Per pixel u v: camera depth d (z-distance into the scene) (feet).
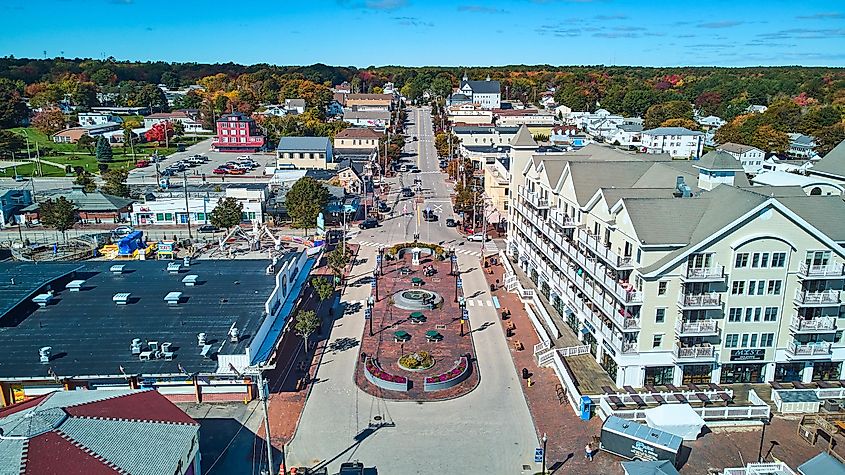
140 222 415.03
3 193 424.46
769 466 150.71
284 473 151.33
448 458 162.91
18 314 213.87
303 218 374.43
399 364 213.66
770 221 179.52
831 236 185.78
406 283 302.25
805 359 191.31
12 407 156.35
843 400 184.55
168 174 577.84
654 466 146.92
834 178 330.95
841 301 187.21
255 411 185.06
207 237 384.27
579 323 230.07
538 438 172.76
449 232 402.93
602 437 165.37
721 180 221.46
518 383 204.33
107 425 144.56
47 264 262.47
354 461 160.86
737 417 178.19
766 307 187.83
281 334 214.07
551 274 260.62
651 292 185.16
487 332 245.45
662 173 244.83
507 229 351.05
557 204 264.72
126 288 238.68
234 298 230.68
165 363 185.26
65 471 127.44
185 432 149.69
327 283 262.88
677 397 185.78
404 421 180.75
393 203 487.61
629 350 190.08
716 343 191.11
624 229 197.98
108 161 648.79
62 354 188.75
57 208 362.12
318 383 202.69
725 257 182.19
